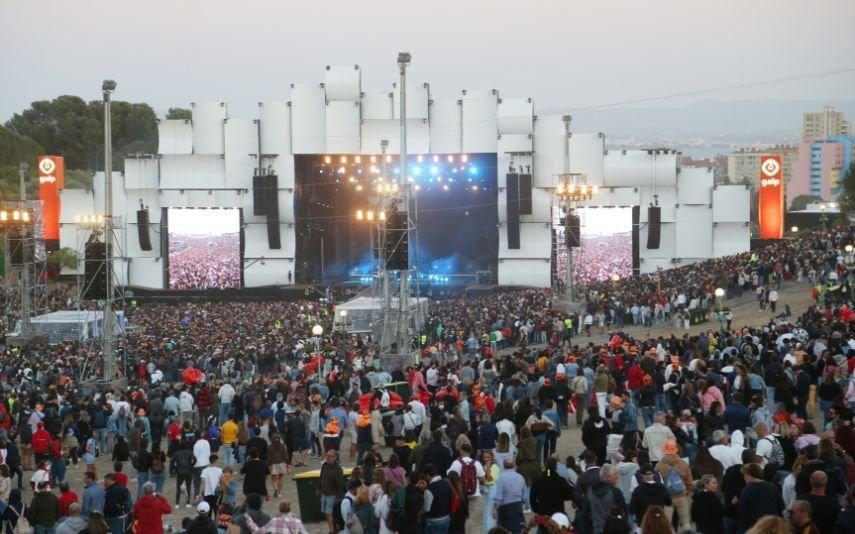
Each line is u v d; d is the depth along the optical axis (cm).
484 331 7006
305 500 2802
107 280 5478
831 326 4381
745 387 3134
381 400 3631
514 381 3534
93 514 2220
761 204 11694
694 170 11462
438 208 12312
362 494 2261
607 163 11456
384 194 7356
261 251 11919
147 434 3816
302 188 12094
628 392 3491
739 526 1977
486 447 2727
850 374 3453
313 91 11788
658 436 2445
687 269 9031
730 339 4203
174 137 11962
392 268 5959
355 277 12294
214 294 11512
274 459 3119
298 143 11819
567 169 9056
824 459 2048
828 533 1777
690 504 2103
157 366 5541
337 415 3453
